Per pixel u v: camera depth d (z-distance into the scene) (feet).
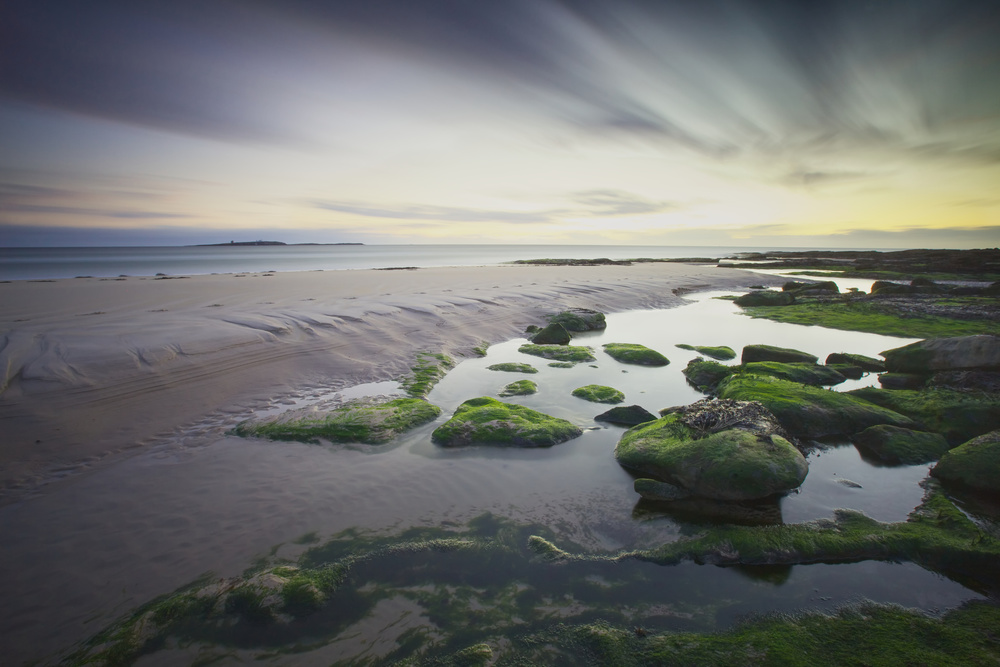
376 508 23.26
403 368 46.26
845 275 171.01
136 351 41.32
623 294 101.76
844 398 34.42
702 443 26.12
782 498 23.79
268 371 42.22
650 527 21.68
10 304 64.08
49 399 33.01
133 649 15.12
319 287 91.71
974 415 30.86
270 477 26.27
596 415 35.96
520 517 22.50
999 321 72.59
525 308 77.92
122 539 20.95
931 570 18.26
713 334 69.05
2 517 22.56
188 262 233.96
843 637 14.97
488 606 16.81
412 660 14.64
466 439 30.42
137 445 29.91
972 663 13.67
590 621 16.02
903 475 26.37
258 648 15.20
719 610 16.42
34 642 15.72
